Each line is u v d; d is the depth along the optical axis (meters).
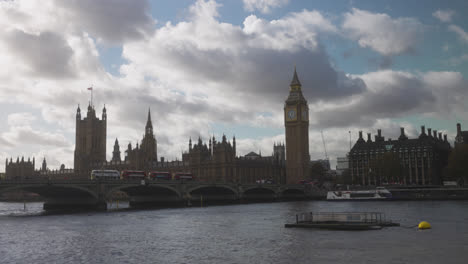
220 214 129.75
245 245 68.12
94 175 189.38
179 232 85.56
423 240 68.31
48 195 161.88
